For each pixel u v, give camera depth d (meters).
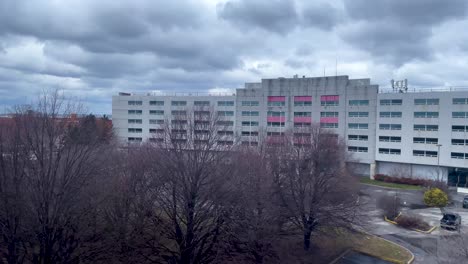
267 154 39.47
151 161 30.42
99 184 27.91
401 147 80.19
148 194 30.02
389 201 52.78
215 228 29.62
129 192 29.97
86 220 26.72
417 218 48.75
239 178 31.14
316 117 88.19
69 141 26.14
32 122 25.02
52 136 24.83
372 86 82.69
